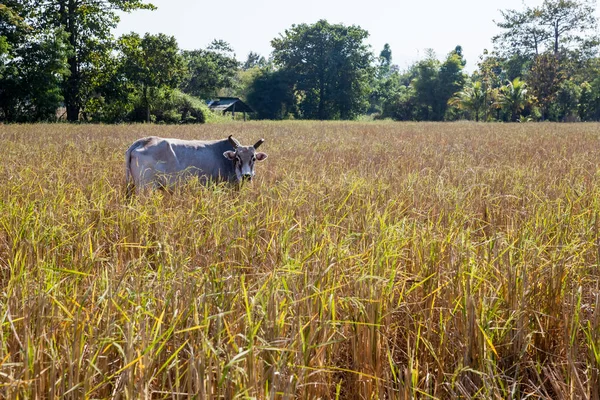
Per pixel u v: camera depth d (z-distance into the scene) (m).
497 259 4.67
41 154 11.95
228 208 6.61
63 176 8.98
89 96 47.78
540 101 62.38
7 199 6.74
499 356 3.92
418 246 5.05
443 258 4.82
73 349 3.03
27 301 3.52
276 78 81.00
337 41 79.19
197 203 6.63
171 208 6.74
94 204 6.36
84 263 4.76
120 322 3.47
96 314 3.50
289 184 8.09
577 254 4.87
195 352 3.32
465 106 65.88
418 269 4.82
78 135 20.77
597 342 3.65
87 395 2.82
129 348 2.98
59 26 44.50
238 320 3.48
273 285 3.66
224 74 77.50
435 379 3.60
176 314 3.46
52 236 5.16
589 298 4.54
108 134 22.62
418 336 3.75
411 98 80.31
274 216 6.14
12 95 42.59
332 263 4.26
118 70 46.41
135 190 8.30
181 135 22.98
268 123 44.75
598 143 18.78
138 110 48.16
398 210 6.65
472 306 3.74
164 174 8.41
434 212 6.94
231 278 4.08
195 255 5.04
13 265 4.70
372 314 3.69
